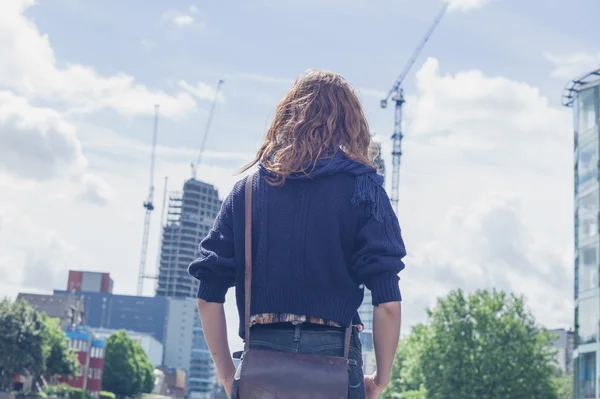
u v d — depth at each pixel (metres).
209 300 2.89
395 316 2.75
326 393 2.63
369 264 2.76
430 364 58.31
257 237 2.84
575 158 49.12
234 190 2.95
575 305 49.00
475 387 56.56
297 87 2.97
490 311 58.19
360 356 2.84
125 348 151.12
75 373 99.94
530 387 56.56
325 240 2.78
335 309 2.77
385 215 2.83
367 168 2.87
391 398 79.94
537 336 58.19
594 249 47.03
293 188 2.82
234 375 2.89
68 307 134.75
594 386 46.16
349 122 2.91
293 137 2.86
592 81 48.16
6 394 84.31
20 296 133.75
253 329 2.83
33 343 84.94
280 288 2.77
